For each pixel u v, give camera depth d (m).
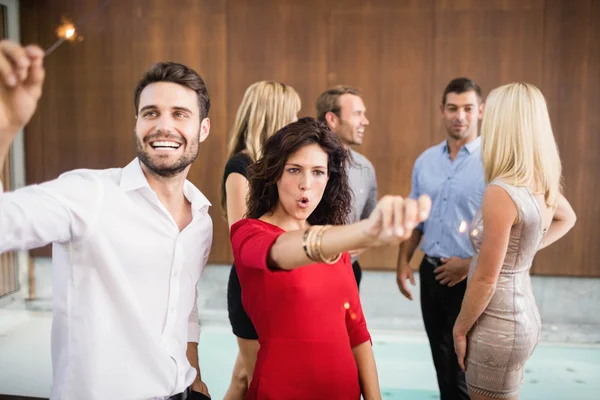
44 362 4.07
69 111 5.45
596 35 4.84
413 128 5.13
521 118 1.96
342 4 5.11
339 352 1.56
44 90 5.45
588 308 4.96
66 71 5.42
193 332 1.88
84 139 5.46
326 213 1.78
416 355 4.35
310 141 1.59
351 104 3.29
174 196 1.60
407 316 5.03
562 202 2.27
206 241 1.69
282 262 1.19
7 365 4.00
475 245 2.11
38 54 1.01
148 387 1.53
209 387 3.74
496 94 2.04
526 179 1.95
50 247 5.33
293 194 1.60
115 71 5.38
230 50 5.26
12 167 5.40
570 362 4.20
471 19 4.98
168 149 1.49
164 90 1.49
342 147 1.68
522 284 2.01
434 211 3.19
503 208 1.92
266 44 5.22
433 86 5.07
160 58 5.32
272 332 1.53
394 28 5.07
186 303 1.62
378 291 5.16
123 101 5.39
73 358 1.48
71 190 1.43
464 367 2.10
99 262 1.46
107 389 1.49
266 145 1.65
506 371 2.00
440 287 3.10
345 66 5.16
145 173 1.56
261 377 1.53
